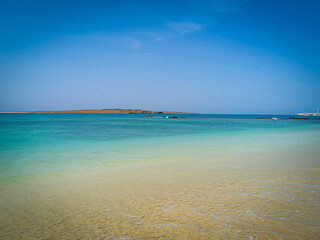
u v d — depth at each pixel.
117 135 22.14
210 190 5.37
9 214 4.19
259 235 3.32
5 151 12.27
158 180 6.36
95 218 3.98
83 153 11.52
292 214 4.00
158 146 14.13
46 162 9.23
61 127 35.41
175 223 3.73
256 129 32.44
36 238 3.35
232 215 3.99
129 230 3.54
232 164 8.50
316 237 3.25
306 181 6.06
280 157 9.94
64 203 4.69
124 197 5.00
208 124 48.28
